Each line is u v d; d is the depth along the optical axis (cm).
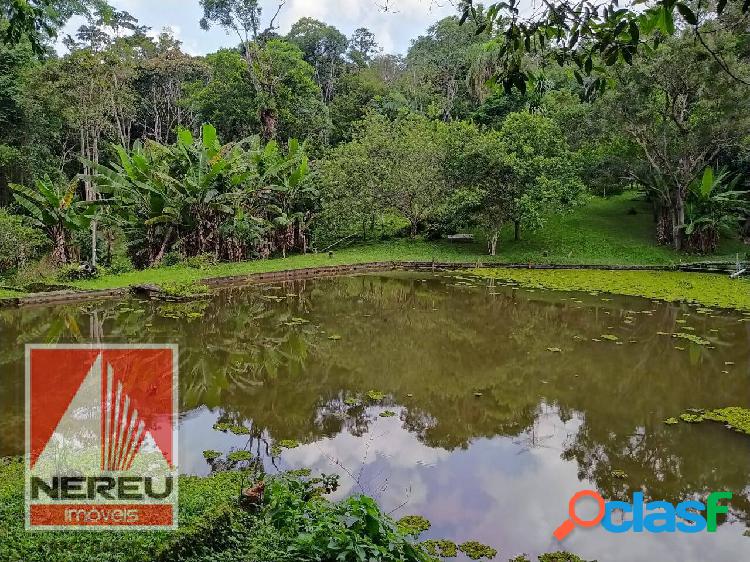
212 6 3133
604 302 1638
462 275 2173
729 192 2344
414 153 2562
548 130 2375
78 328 1277
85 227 1895
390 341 1232
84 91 2222
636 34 335
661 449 716
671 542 525
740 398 895
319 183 2555
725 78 1961
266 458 669
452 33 3856
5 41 673
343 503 432
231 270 2025
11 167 2472
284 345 1188
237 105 3123
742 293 1745
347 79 4119
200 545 398
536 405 865
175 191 1992
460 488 613
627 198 3216
